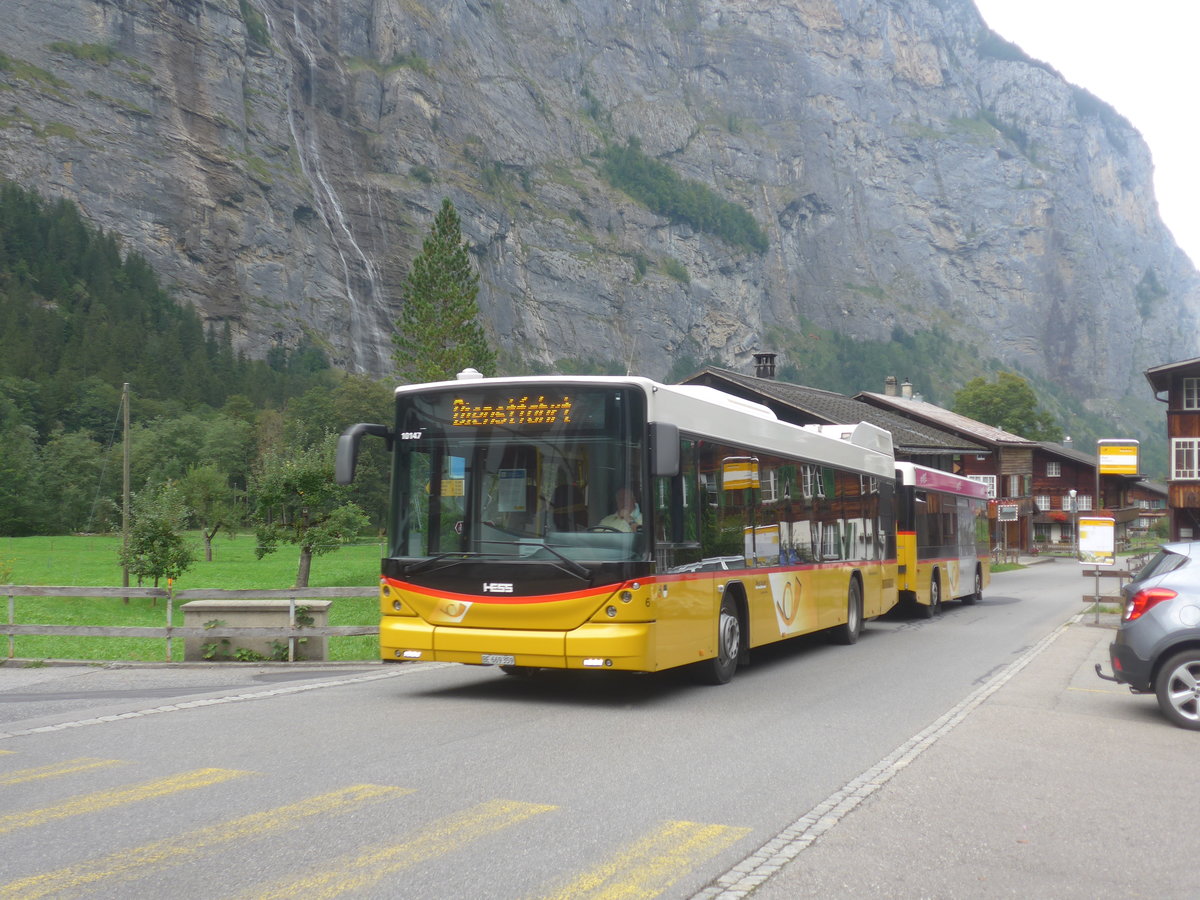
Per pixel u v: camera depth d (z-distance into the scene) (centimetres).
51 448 12119
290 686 1172
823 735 917
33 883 493
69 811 624
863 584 1873
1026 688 1251
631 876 516
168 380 17012
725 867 536
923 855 568
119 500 10919
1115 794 725
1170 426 5134
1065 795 719
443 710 1018
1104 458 2214
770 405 5166
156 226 19475
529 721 963
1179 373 5088
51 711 995
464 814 625
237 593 1430
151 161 19588
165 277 19375
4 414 13800
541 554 1040
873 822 633
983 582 3084
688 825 611
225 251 19938
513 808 642
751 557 1336
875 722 992
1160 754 875
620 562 1023
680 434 1126
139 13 19862
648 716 1008
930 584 2425
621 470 1040
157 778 712
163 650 1861
